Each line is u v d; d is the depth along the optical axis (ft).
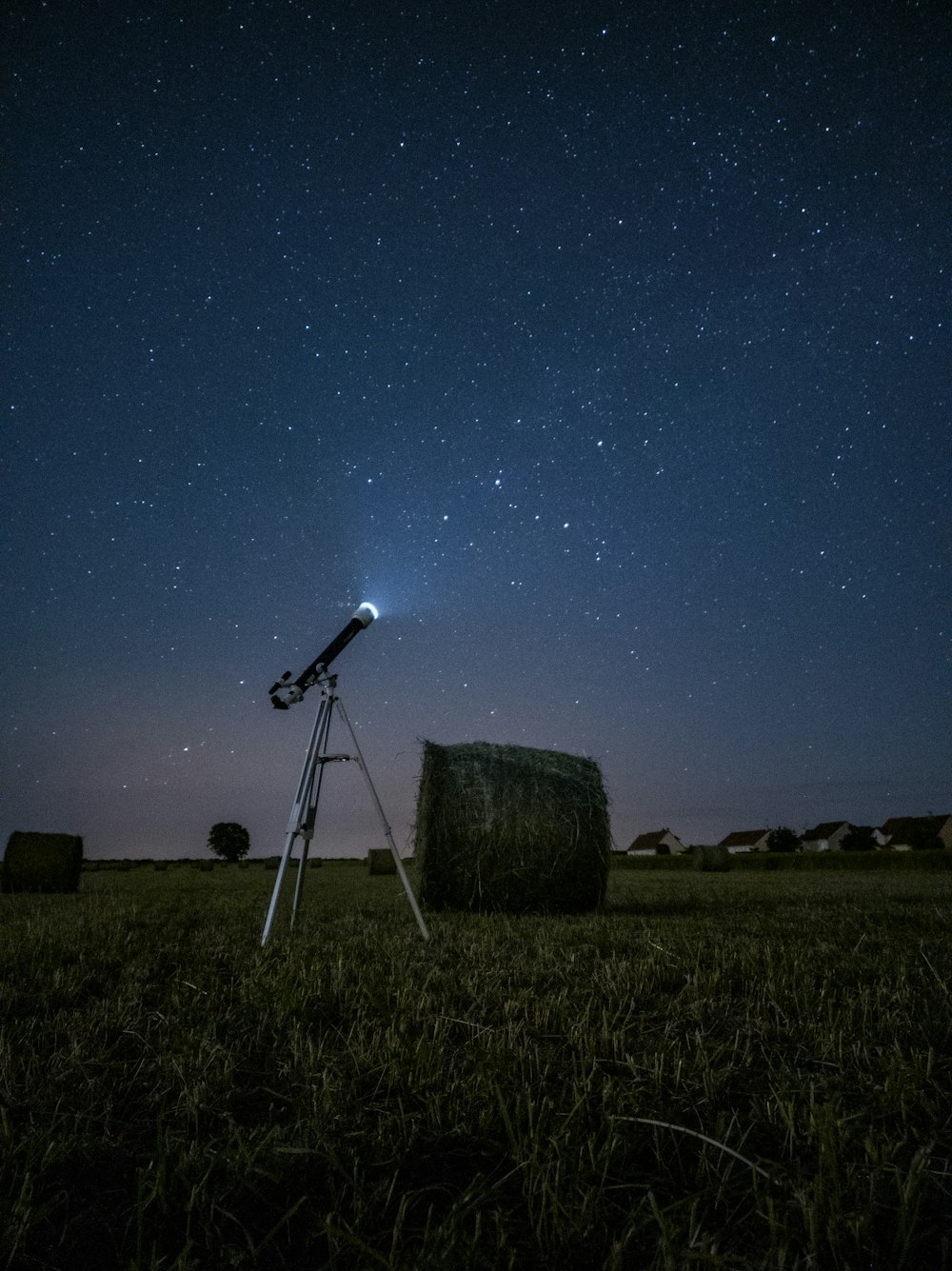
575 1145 5.20
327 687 16.74
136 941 15.43
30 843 45.27
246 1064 7.27
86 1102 6.11
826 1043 7.55
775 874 75.92
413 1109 6.03
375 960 12.55
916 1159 4.78
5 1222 4.19
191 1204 4.39
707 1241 3.96
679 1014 8.91
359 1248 4.08
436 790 28.09
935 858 86.94
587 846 27.71
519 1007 9.10
